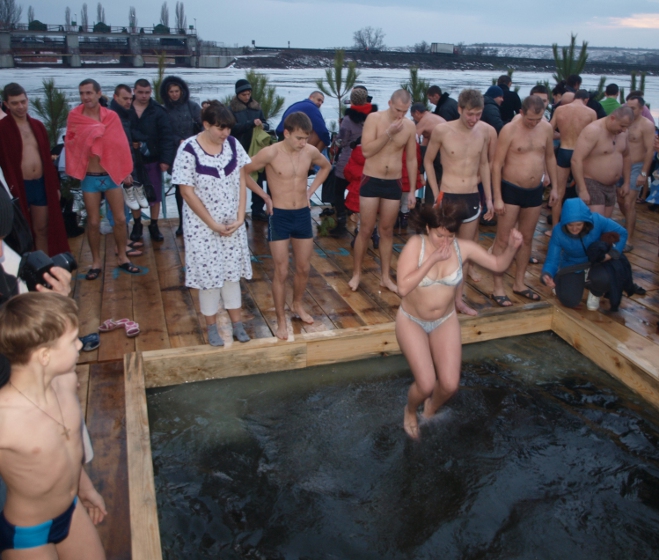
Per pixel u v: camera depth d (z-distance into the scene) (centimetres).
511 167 476
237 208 392
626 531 300
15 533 194
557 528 301
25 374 185
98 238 535
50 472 189
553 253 482
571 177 747
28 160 491
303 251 429
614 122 523
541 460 349
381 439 364
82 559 216
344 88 991
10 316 180
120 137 505
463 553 286
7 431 179
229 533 294
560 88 895
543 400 408
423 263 312
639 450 359
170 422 379
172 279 545
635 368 411
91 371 397
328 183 675
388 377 434
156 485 323
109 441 331
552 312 501
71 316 190
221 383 421
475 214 470
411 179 490
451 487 328
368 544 290
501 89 813
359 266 527
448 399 365
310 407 396
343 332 445
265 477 333
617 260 480
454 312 358
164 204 751
